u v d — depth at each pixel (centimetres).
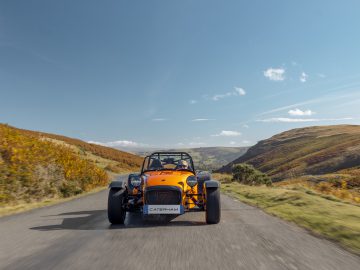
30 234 561
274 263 373
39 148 1822
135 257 404
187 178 702
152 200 664
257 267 358
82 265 372
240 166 2784
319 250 431
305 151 12594
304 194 1112
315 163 8738
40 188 1515
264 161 14225
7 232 586
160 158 838
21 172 1448
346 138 12600
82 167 2189
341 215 706
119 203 646
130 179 728
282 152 14575
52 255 418
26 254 425
